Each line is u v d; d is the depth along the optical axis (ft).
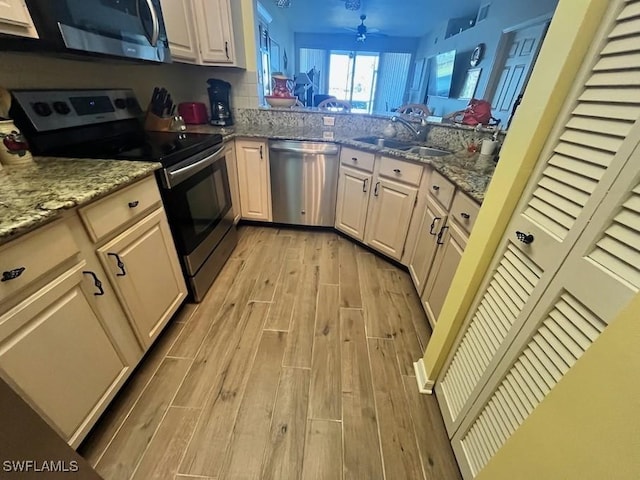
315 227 8.87
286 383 4.25
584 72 2.02
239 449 3.47
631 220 1.70
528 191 2.53
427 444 3.62
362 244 8.03
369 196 7.11
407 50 24.81
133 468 3.27
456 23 16.53
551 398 1.87
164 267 4.56
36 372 2.59
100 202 3.19
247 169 7.93
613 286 1.73
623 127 1.75
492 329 2.88
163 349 4.71
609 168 1.80
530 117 2.40
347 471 3.34
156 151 4.47
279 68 19.39
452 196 4.64
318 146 7.45
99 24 3.90
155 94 6.45
